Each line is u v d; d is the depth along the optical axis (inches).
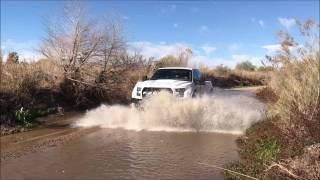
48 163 341.1
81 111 647.1
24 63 657.6
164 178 300.2
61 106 637.9
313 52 429.4
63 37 734.5
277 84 515.2
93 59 719.1
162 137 444.8
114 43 738.2
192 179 298.0
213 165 331.6
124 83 764.0
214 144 409.7
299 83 407.2
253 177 277.0
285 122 378.6
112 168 325.4
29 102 585.9
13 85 575.8
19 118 518.9
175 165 333.4
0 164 338.3
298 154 305.7
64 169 323.6
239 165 323.9
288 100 400.5
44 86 652.1
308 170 259.4
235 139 433.7
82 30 711.7
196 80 613.9
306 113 365.4
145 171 317.1
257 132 422.9
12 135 460.8
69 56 703.7
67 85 681.0
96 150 384.8
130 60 797.9
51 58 705.6
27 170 321.4
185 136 451.5
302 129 343.0
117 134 462.9
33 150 386.6
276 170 280.7
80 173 313.1
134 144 410.0
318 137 327.9
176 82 573.3
